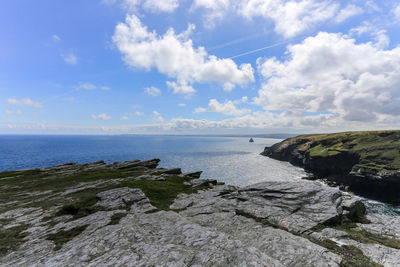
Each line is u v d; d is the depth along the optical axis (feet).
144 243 40.14
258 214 67.05
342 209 68.33
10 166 407.03
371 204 227.40
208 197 96.89
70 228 54.90
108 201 78.43
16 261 37.88
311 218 62.44
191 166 429.38
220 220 63.72
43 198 94.02
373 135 429.38
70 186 121.08
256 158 599.98
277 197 80.33
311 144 511.40
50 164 433.07
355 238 49.80
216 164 460.55
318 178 365.81
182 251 36.50
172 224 53.67
